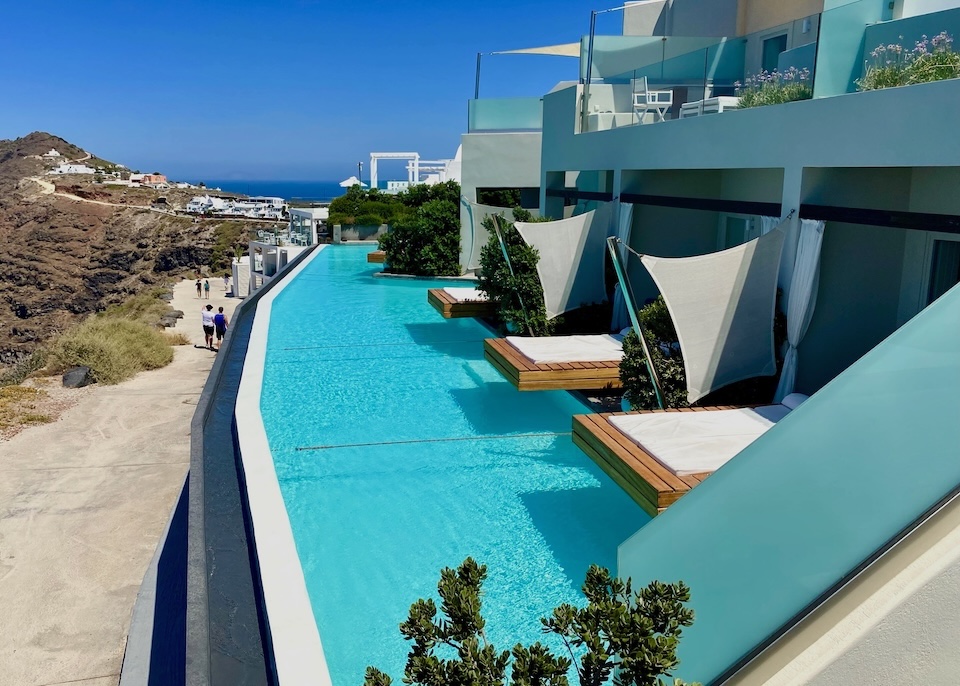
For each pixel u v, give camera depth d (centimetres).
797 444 263
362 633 491
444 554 592
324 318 1480
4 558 995
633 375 823
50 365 1864
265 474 686
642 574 341
